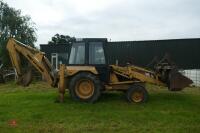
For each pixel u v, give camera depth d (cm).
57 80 1426
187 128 1000
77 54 1452
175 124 1050
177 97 1566
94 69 1393
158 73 1480
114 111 1223
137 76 1463
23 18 4322
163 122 1074
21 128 1003
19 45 1438
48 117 1138
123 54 3412
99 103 1366
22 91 1989
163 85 1481
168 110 1250
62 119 1110
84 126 1023
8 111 1228
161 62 1495
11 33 4250
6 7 4384
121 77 1467
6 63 3406
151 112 1206
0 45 3619
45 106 1306
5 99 1505
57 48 3519
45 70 1439
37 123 1064
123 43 3409
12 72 3167
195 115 1170
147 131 970
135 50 3400
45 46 3544
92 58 1443
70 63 1451
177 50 3356
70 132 958
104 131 970
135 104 1363
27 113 1191
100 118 1123
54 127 1012
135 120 1097
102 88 1432
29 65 1451
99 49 1449
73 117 1135
